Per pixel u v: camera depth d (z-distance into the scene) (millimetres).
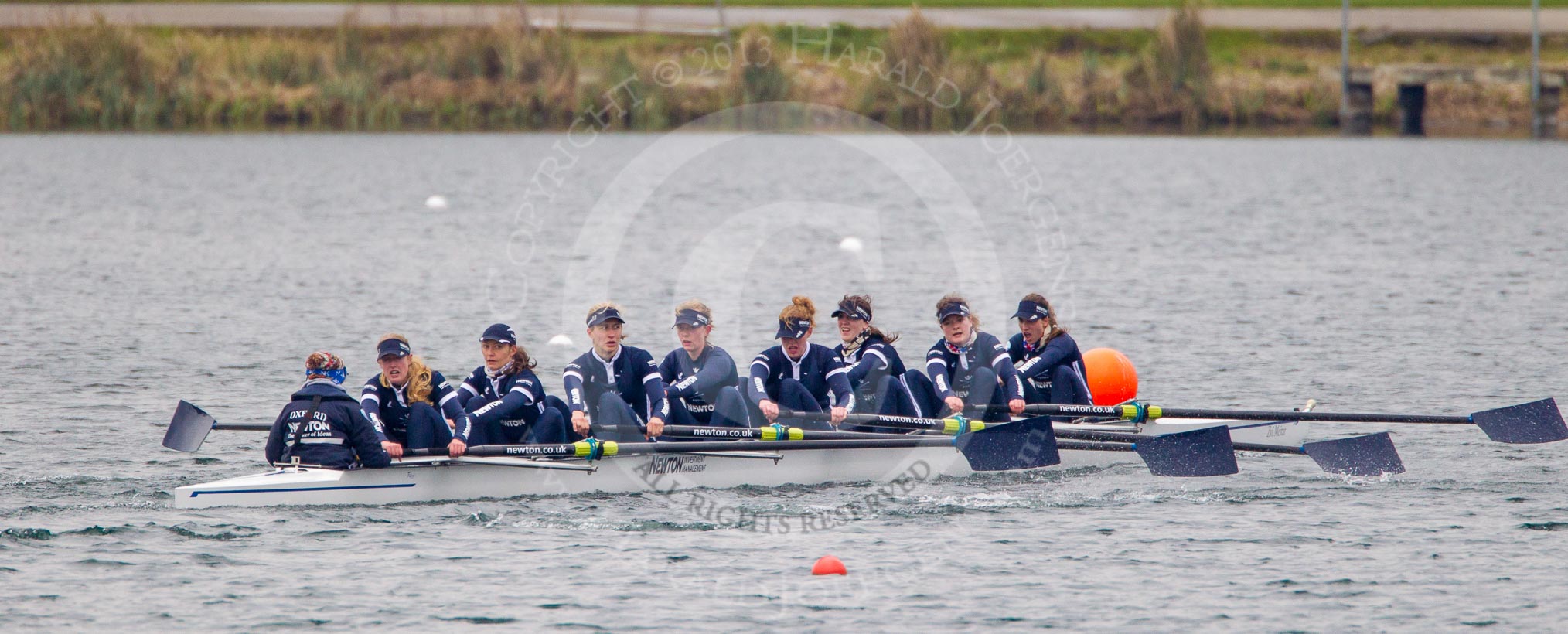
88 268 133125
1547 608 48656
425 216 180500
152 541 54844
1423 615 48125
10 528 55906
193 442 66250
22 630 46219
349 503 59812
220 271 133125
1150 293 125625
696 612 48719
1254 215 184250
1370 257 147000
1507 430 69875
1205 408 79125
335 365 61156
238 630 46562
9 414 76500
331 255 145625
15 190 193000
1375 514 60188
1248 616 48219
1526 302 118812
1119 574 52500
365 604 48969
